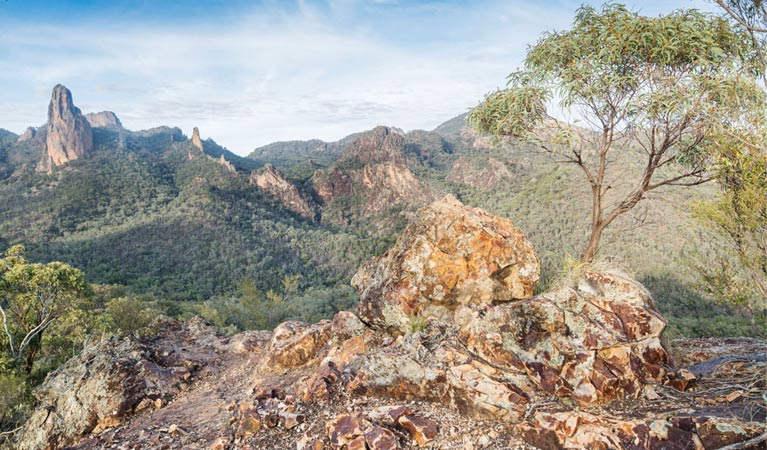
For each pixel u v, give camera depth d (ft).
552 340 18.83
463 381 18.22
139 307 72.59
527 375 18.25
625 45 24.00
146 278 350.84
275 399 20.72
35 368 60.85
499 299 24.21
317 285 381.81
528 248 25.45
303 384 22.04
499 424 16.46
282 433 18.24
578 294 20.70
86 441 24.25
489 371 18.52
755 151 14.44
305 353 30.66
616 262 25.18
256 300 134.00
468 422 16.92
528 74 28.43
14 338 56.70
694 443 13.03
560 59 27.32
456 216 26.43
